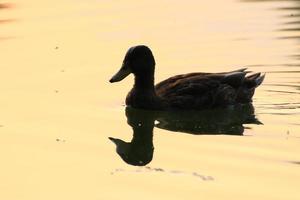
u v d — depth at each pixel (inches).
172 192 494.9
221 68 781.3
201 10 1007.0
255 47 838.5
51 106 685.9
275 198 479.2
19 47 876.6
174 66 790.5
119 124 642.2
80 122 645.3
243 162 541.0
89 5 1055.0
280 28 906.7
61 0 1095.6
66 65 804.6
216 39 873.5
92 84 747.4
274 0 1055.0
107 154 573.3
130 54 679.7
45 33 928.3
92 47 862.5
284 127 614.9
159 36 892.6
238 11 997.8
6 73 784.9
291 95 701.9
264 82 738.8
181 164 543.2
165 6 1034.7
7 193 503.8
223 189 495.5
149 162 550.9
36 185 515.8
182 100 677.9
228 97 682.8
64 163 554.9
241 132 610.2
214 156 555.8
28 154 573.6
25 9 1048.8
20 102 697.0
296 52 815.7
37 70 791.1
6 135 614.5
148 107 674.8
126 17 981.2
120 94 721.6
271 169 526.0
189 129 629.3
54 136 612.1
